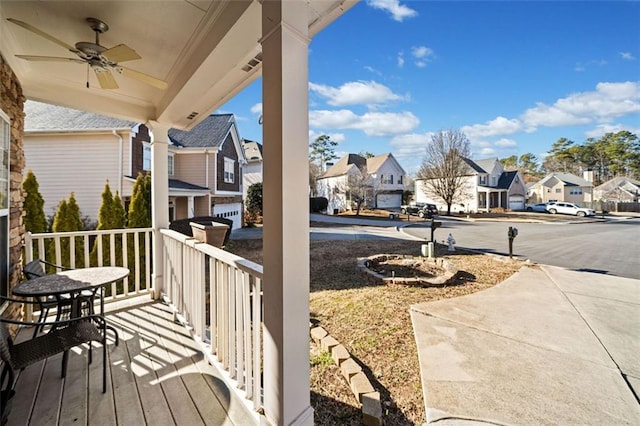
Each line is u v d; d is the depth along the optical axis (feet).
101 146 30.14
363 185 80.48
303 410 4.94
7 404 5.22
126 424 5.44
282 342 4.58
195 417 5.63
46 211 29.53
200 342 7.80
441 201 78.43
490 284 16.05
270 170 4.70
